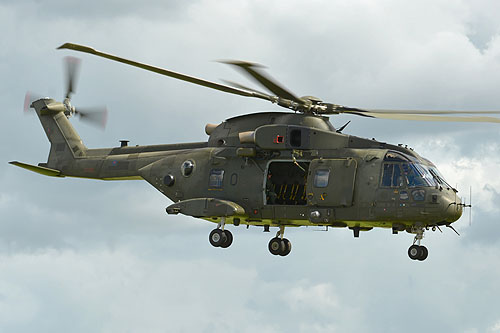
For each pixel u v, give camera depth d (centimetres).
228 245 7644
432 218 6981
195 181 7731
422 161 7281
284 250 8112
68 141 8781
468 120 6669
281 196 7600
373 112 7206
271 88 6359
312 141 7344
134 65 6719
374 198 7075
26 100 9138
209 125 7994
